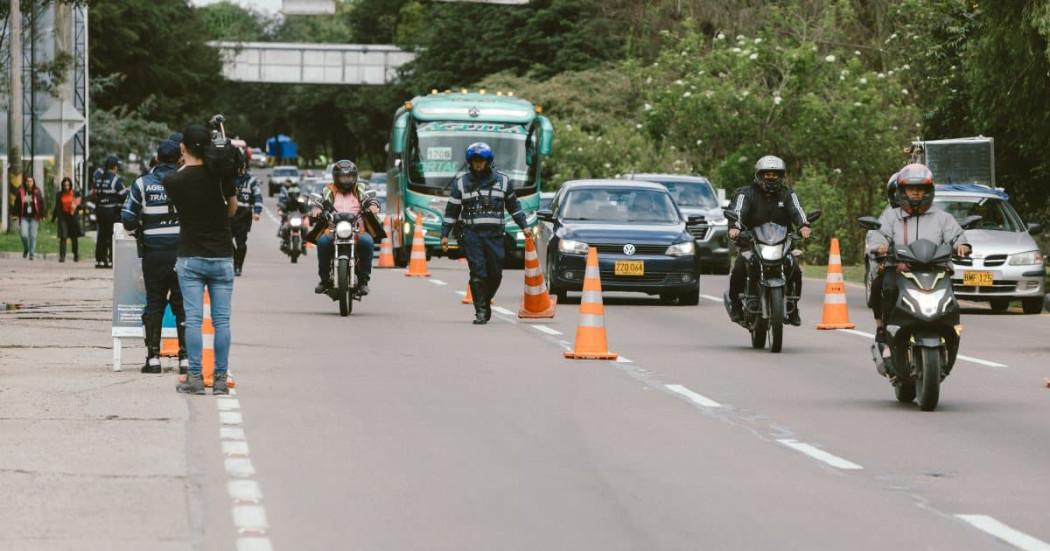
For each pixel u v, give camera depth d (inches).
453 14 7854.3
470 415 1146.7
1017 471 936.9
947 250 1215.6
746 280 1653.5
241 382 1316.4
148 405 1163.9
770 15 5447.8
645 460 964.6
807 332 1879.9
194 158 1203.9
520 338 1743.4
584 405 1207.6
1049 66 2500.0
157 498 823.7
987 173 2748.5
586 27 6993.1
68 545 712.4
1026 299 2283.5
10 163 3946.9
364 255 2015.3
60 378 1325.0
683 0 6304.1
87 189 5206.7
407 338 1728.6
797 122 4212.6
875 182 4148.6
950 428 1112.2
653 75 4982.8
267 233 5777.6
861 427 1112.8
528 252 1978.3
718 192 3496.6
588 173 5319.9
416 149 3511.3
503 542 733.9
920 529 768.9
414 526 767.7
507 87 6717.5
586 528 766.5
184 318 1334.9
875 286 1267.2
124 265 1381.6
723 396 1273.4
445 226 1920.5
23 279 2699.3
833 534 756.6
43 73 4453.7
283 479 885.8
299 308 2135.8
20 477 875.4
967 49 2751.0
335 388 1285.7
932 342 1184.8
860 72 4397.1
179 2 7849.4
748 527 771.4
